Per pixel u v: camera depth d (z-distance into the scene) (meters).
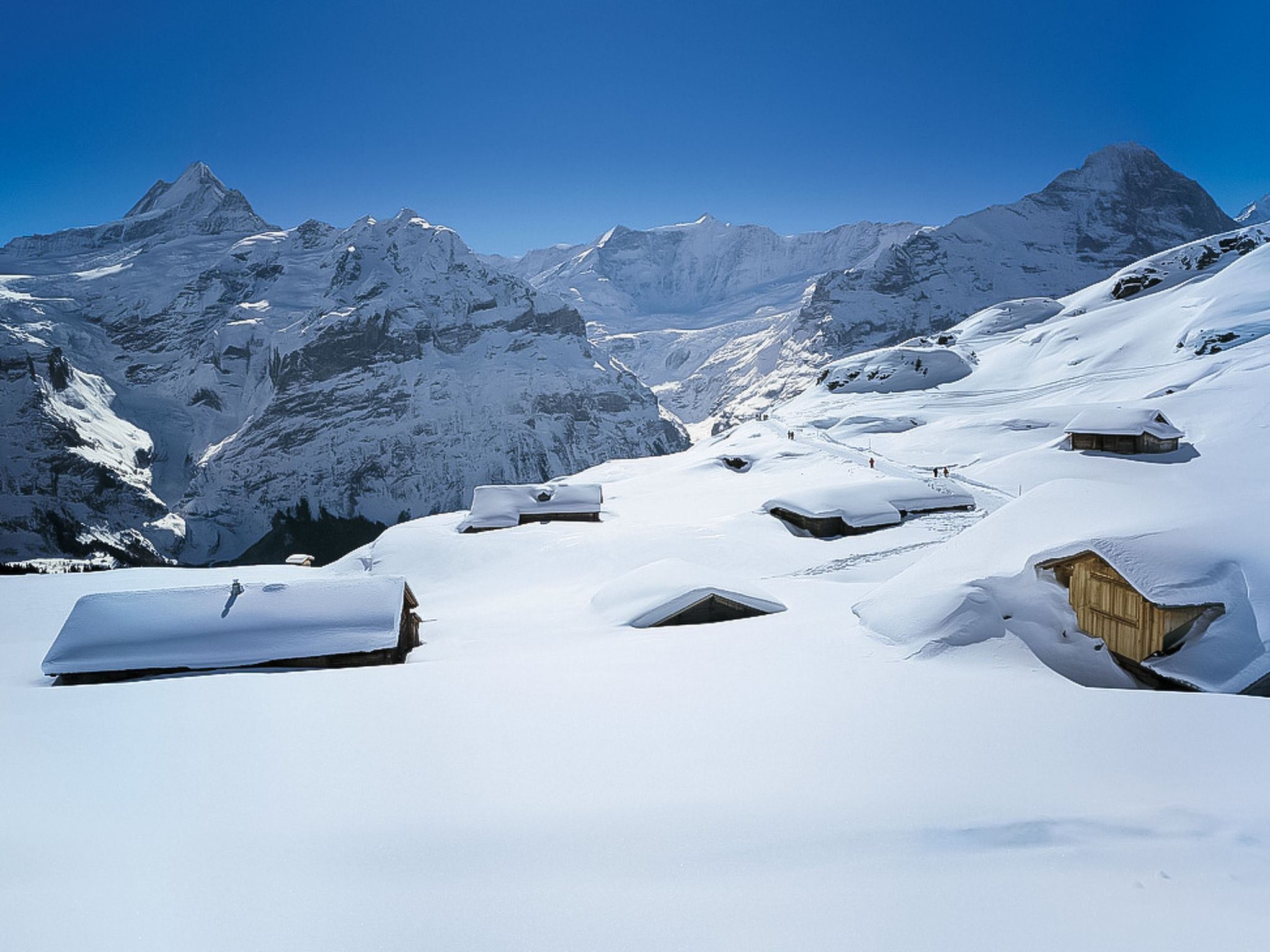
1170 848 7.52
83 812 9.00
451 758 10.72
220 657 23.30
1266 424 50.91
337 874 7.36
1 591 48.78
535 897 6.90
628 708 12.99
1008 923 6.32
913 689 13.68
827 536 49.25
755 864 7.41
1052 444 63.69
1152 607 15.38
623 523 60.41
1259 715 11.49
